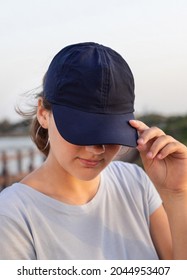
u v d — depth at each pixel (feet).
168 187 5.53
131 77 4.95
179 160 5.44
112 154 4.71
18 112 5.74
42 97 4.98
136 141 4.91
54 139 4.74
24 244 4.55
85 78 4.63
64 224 4.77
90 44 4.95
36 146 5.66
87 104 4.64
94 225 4.95
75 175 4.66
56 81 4.72
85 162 4.59
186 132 34.96
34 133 5.62
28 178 4.93
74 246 4.75
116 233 5.12
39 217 4.67
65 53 4.83
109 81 4.67
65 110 4.63
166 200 5.59
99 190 5.15
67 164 4.65
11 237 4.50
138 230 5.29
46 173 4.92
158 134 5.17
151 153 5.15
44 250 4.62
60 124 4.57
